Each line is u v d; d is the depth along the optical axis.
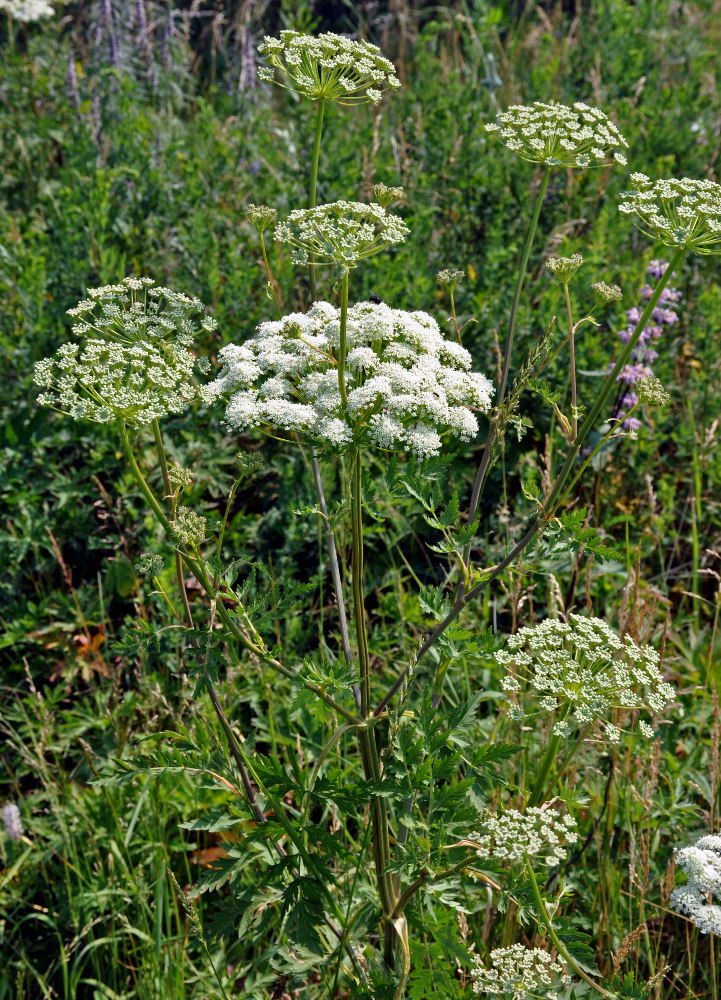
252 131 1.52
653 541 0.95
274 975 0.67
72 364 0.55
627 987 0.54
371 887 0.67
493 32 1.62
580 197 1.23
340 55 0.62
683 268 1.22
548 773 0.59
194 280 1.15
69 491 0.96
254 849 0.61
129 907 0.74
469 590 0.60
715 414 1.06
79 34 1.90
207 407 1.00
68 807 0.77
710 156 1.45
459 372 0.60
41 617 0.90
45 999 0.68
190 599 0.90
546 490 0.80
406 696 0.58
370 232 0.53
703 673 0.86
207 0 2.08
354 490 0.58
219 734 0.68
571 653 0.58
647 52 1.71
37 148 1.49
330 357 0.59
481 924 0.71
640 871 0.66
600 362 1.02
